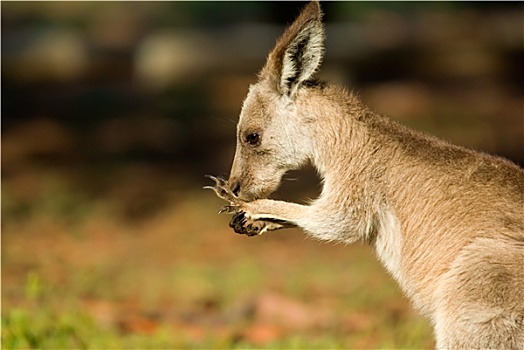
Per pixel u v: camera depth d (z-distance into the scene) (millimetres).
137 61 31828
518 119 24453
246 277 14438
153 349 9914
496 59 28750
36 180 21484
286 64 8375
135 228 18609
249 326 11344
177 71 30656
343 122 8289
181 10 39625
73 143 24922
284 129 8477
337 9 31266
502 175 7781
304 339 10445
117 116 27594
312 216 8219
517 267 7215
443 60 28922
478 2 31359
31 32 37375
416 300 7977
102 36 37844
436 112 25219
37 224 18344
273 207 8281
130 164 23000
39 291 11352
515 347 7074
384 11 32969
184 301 12938
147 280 14227
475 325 7172
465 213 7719
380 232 8148
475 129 23719
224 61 30938
